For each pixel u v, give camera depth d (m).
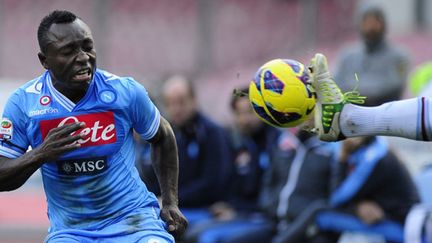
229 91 58.97
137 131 18.34
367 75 36.38
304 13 64.00
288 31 67.38
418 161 32.47
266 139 31.84
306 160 29.47
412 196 28.06
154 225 18.09
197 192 31.55
